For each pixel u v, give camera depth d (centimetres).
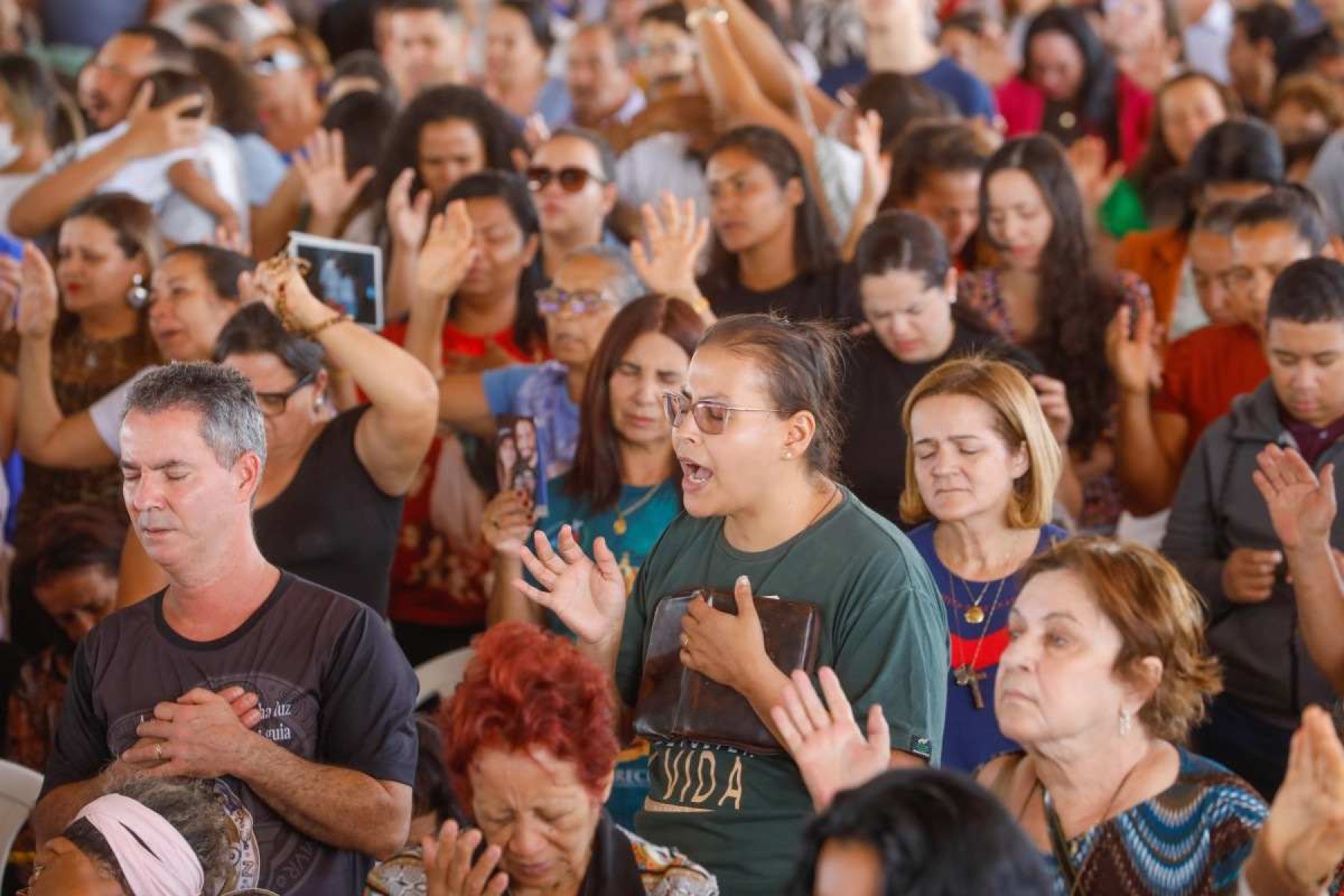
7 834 372
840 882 184
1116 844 261
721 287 523
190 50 666
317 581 382
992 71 831
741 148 509
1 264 506
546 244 555
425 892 275
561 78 824
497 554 404
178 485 289
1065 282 504
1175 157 676
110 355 504
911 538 375
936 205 556
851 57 809
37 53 780
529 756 254
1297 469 365
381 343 372
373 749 294
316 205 594
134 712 294
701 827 293
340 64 733
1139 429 489
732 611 295
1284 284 409
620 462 401
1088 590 262
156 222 512
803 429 293
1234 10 936
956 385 360
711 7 611
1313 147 661
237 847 276
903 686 287
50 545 430
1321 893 239
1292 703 409
